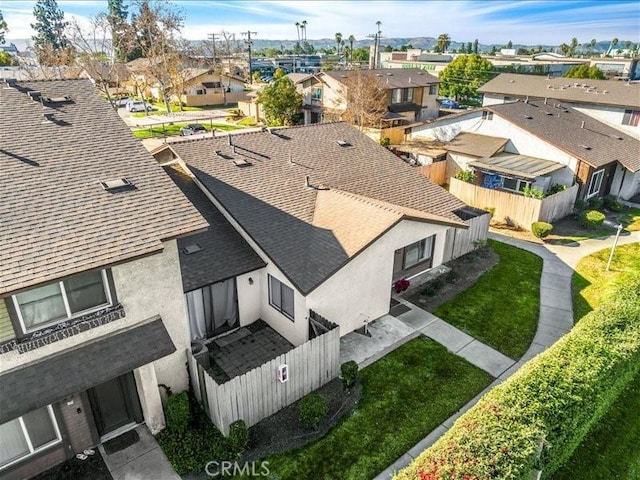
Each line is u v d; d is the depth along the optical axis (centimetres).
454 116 3550
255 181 1927
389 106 5522
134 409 1236
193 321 1544
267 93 5666
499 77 5106
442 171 3400
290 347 1573
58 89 1583
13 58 8188
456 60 8019
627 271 2111
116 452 1166
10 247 1002
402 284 1881
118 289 1116
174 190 1295
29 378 1002
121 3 11294
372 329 1684
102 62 7431
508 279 2061
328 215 1767
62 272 978
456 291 1950
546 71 8931
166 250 1166
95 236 1085
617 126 3878
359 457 1155
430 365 1496
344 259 1500
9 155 1242
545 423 979
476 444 905
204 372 1204
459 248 2223
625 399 1348
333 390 1386
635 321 1343
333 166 2222
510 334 1669
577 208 2873
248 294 1647
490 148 3188
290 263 1520
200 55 9406
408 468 898
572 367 1127
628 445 1198
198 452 1159
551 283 2034
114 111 1566
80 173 1262
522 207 2644
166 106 7144
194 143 2070
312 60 14738
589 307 1839
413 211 1823
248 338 1623
